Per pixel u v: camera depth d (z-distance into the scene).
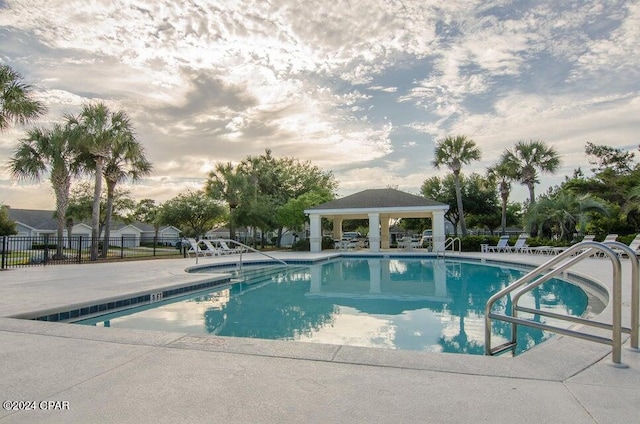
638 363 3.08
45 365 3.16
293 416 2.27
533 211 22.44
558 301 8.06
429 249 22.31
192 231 43.06
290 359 3.27
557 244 19.45
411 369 3.01
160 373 2.97
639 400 2.44
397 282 11.63
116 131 18.78
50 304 6.05
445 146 28.36
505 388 2.64
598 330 4.31
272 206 33.19
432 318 6.77
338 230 29.61
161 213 40.78
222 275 10.53
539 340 5.17
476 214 36.44
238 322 6.55
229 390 2.65
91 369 3.07
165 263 15.46
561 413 2.27
